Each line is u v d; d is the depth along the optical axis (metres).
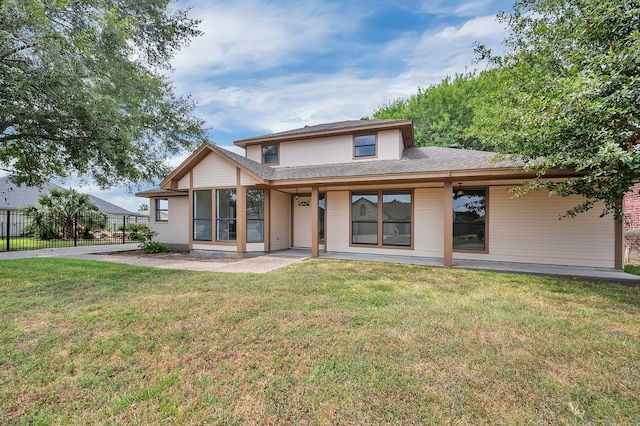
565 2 6.23
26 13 5.64
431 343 3.31
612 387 2.52
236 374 2.70
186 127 14.71
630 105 4.48
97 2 7.25
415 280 6.41
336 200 11.21
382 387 2.49
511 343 3.32
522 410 2.23
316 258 9.66
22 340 3.36
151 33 10.74
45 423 2.09
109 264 8.39
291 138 13.04
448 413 2.19
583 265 8.20
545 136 5.42
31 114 6.82
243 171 10.48
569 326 3.82
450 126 22.59
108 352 3.10
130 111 8.28
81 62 6.70
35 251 11.63
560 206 8.48
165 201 13.83
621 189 5.20
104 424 2.09
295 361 2.92
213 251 10.95
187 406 2.27
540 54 6.98
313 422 2.10
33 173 9.82
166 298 4.97
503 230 9.06
